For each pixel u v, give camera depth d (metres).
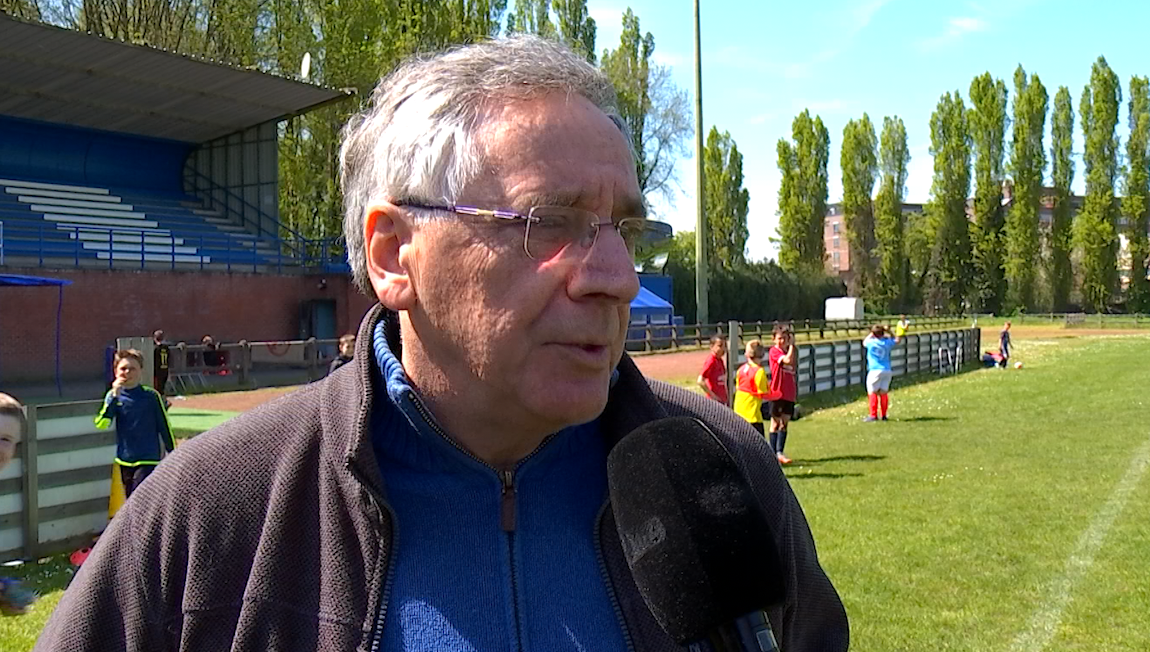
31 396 20.11
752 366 11.02
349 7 34.09
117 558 1.46
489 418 1.42
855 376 22.59
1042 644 5.43
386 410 1.49
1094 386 22.41
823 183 74.25
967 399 19.50
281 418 1.52
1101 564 6.97
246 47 34.50
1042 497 9.37
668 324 36.88
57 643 1.43
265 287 28.70
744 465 1.72
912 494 9.56
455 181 1.33
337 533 1.40
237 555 1.41
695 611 1.24
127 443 7.48
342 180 1.62
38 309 23.36
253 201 32.06
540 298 1.29
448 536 1.43
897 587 6.48
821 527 8.16
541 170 1.30
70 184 30.19
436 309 1.37
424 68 1.44
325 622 1.36
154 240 28.92
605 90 1.44
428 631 1.37
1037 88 75.31
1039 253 77.62
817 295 69.25
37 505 7.42
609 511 1.50
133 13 34.47
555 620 1.41
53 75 25.45
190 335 26.61
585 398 1.32
